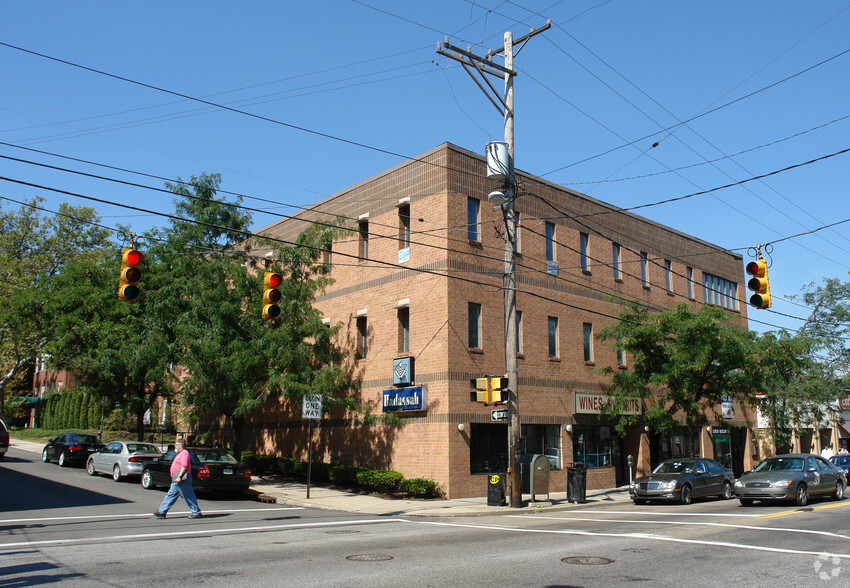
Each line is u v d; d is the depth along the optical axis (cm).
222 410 2477
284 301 2356
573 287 2697
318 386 2220
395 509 1842
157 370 2608
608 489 2602
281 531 1354
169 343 2598
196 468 1967
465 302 2284
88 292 2914
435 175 2347
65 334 2895
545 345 2533
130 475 2427
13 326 3950
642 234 3138
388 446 2356
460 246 2300
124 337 2761
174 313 2569
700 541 1224
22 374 5541
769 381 3142
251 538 1241
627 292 2978
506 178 2038
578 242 2777
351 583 832
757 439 3709
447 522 1591
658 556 1059
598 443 2712
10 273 4388
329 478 2428
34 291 3297
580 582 858
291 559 1005
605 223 2928
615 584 847
